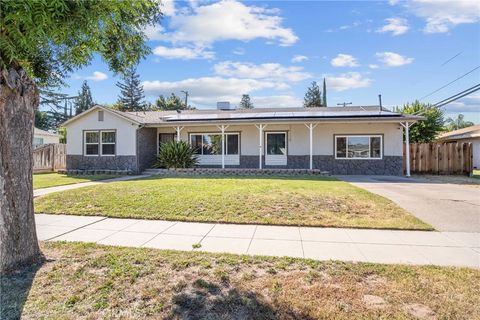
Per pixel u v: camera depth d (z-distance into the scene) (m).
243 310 2.72
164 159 16.56
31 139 3.85
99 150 17.56
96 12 3.54
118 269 3.61
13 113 3.61
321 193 8.27
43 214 6.75
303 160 17.09
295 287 3.13
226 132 18.00
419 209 6.84
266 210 6.62
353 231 5.36
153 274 3.48
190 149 16.86
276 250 4.36
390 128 16.05
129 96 53.88
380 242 4.73
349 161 16.52
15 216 3.68
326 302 2.83
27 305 2.83
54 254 4.15
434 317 2.57
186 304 2.83
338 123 16.09
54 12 3.09
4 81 3.44
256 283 3.24
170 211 6.62
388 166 16.08
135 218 6.33
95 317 2.63
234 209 6.68
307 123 15.56
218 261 3.88
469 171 14.98
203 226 5.71
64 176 15.41
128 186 9.77
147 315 2.66
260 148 15.99
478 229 5.41
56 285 3.23
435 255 4.13
